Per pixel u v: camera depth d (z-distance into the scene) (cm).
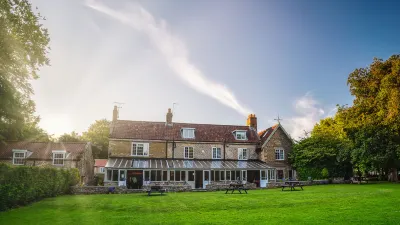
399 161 4331
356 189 2950
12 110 2302
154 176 4109
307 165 4550
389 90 3300
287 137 4862
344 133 4372
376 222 1300
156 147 4469
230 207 1872
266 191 3081
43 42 2212
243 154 4800
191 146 4619
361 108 3850
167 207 1905
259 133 5481
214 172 4338
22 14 2095
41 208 1917
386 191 2589
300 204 1930
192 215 1602
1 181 1803
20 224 1387
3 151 3947
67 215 1636
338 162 4456
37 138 5316
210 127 5031
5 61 2067
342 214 1511
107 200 2339
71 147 4169
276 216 1516
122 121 4700
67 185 3102
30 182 2202
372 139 3684
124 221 1448
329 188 3192
